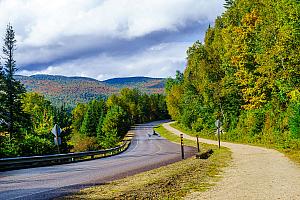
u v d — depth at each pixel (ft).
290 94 102.99
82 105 531.09
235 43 166.50
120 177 57.00
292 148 103.40
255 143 150.92
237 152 107.04
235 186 46.29
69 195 39.52
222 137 200.03
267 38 126.82
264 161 76.89
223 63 203.00
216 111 225.76
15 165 78.59
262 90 151.23
